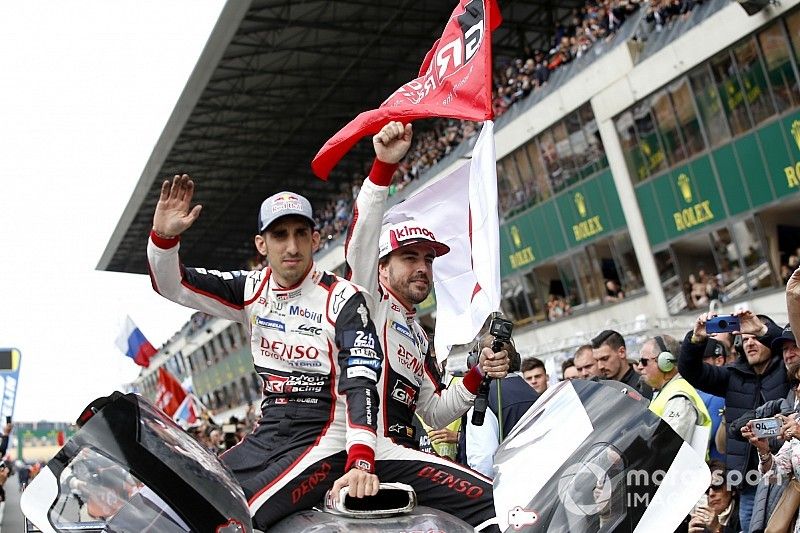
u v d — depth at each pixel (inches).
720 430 201.9
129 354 539.8
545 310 871.1
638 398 109.1
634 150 724.7
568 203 808.3
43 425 2332.7
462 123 929.5
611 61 718.5
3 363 391.5
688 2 660.7
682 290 713.0
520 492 108.3
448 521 110.0
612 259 776.9
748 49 612.7
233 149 1441.9
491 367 136.6
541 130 810.8
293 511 118.0
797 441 149.8
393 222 174.6
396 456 123.2
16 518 362.0
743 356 206.4
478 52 146.3
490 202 140.0
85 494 101.0
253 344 126.6
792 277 129.7
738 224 653.9
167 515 100.3
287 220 121.3
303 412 121.7
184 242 1910.7
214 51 1053.2
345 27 1088.8
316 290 123.0
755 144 626.2
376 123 154.0
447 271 167.8
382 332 130.5
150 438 101.9
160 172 1471.5
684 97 669.9
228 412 1804.9
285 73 1195.3
